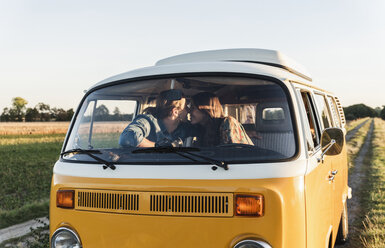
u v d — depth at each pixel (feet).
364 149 77.00
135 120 11.35
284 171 9.48
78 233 10.45
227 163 9.70
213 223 9.28
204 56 15.64
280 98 10.68
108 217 10.03
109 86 12.33
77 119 12.34
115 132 11.43
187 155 10.01
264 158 9.80
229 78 11.19
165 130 11.07
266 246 9.03
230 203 9.25
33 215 32.48
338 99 24.52
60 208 10.75
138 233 9.74
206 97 11.16
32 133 227.40
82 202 10.44
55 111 349.41
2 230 28.17
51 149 125.18
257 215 9.11
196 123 10.94
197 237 9.36
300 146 10.16
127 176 10.03
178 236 9.46
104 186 10.16
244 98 10.95
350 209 29.09
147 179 9.80
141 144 10.93
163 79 11.69
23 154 107.04
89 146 11.57
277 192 9.19
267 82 10.94
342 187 19.63
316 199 10.98
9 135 211.20
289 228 9.26
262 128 10.52
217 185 9.35
